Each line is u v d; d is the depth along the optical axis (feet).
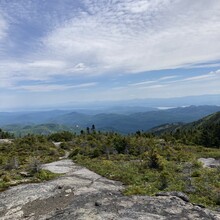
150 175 110.01
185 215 59.62
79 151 197.47
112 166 134.21
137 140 225.97
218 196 78.02
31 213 70.13
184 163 144.25
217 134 304.30
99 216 59.52
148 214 59.82
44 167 140.26
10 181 105.40
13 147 241.76
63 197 81.76
